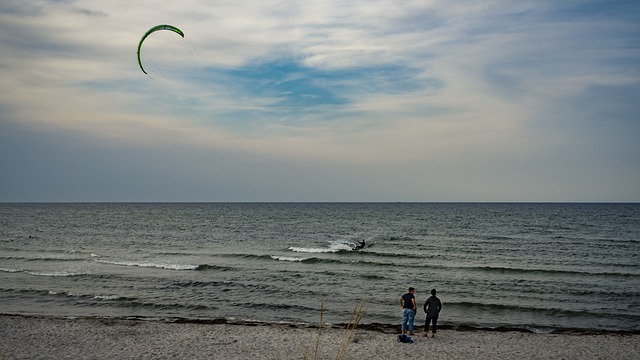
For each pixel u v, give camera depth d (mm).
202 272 28672
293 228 69125
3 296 22094
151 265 31000
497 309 20156
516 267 31062
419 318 18922
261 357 14164
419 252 38938
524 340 15953
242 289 23938
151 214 120312
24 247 42312
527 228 67562
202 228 68938
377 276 27500
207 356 14211
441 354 14500
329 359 13930
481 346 15289
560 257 36375
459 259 34969
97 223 80500
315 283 25500
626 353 14805
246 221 87875
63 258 34594
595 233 58312
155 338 15883
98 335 16141
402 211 145500
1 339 15586
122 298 21844
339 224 78875
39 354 14234
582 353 14773
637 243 46344
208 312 19812
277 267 30766
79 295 22375
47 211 139750
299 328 17188
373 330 17094
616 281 26266
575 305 20906
